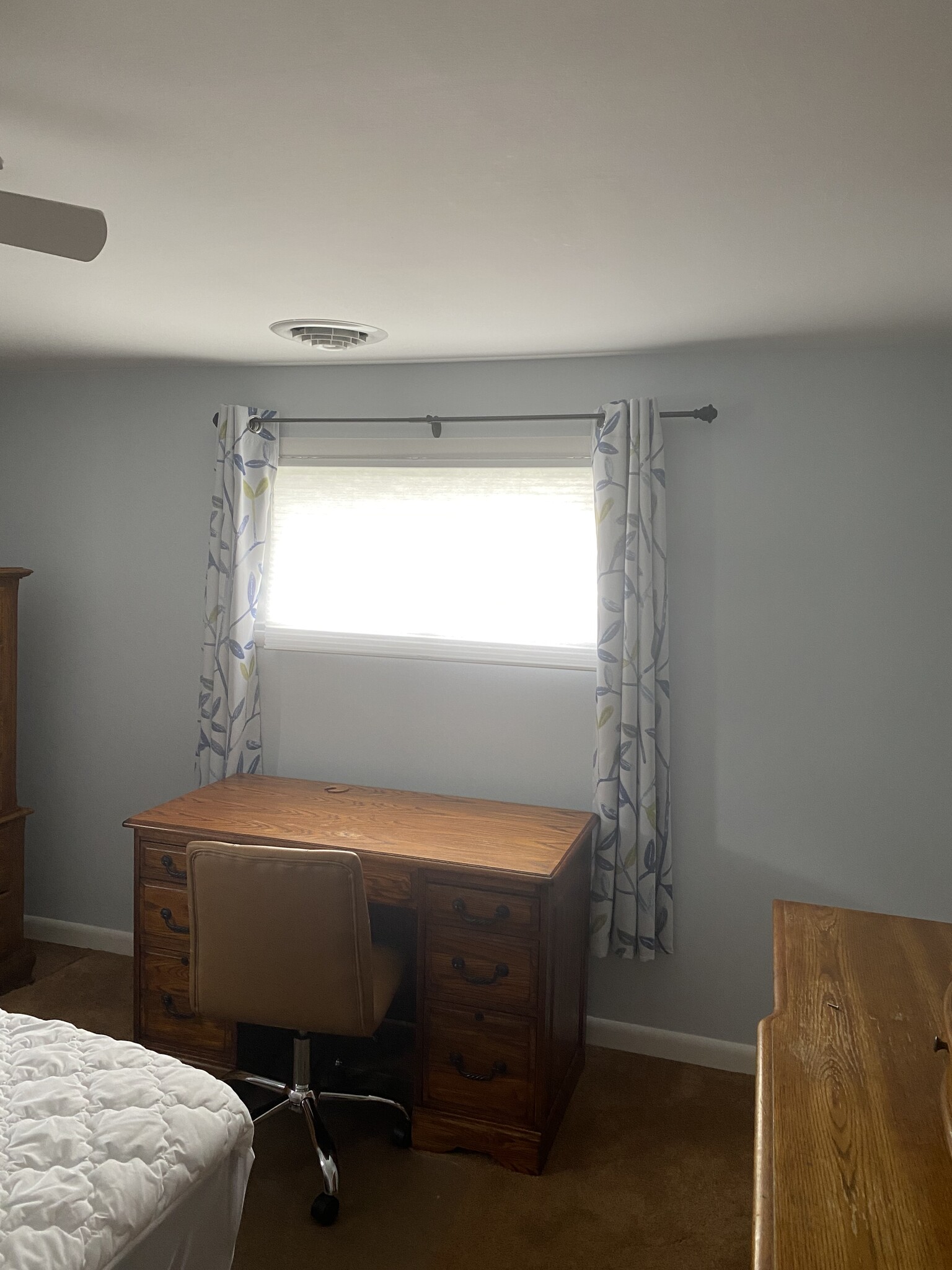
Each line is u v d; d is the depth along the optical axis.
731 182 1.72
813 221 1.91
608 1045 3.37
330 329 2.92
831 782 3.09
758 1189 1.17
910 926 2.06
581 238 2.04
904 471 2.97
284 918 2.50
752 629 3.14
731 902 3.22
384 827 3.04
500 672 3.42
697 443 3.15
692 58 1.29
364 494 3.56
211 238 2.09
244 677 3.62
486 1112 2.77
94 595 3.94
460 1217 2.54
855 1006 1.67
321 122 1.50
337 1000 2.55
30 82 1.39
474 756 3.47
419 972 2.80
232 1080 3.00
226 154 1.63
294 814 3.14
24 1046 2.06
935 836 3.01
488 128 1.51
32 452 3.99
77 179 1.75
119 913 4.02
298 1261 2.36
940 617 2.97
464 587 3.46
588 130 1.51
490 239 2.05
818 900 3.13
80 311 2.81
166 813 3.12
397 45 1.26
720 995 3.25
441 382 3.43
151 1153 1.74
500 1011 2.73
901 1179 1.19
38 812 4.11
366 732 3.59
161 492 3.81
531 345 3.09
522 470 3.38
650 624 3.12
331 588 3.62
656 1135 2.90
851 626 3.05
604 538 3.16
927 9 1.16
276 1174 2.70
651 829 3.15
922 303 2.49
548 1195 2.63
